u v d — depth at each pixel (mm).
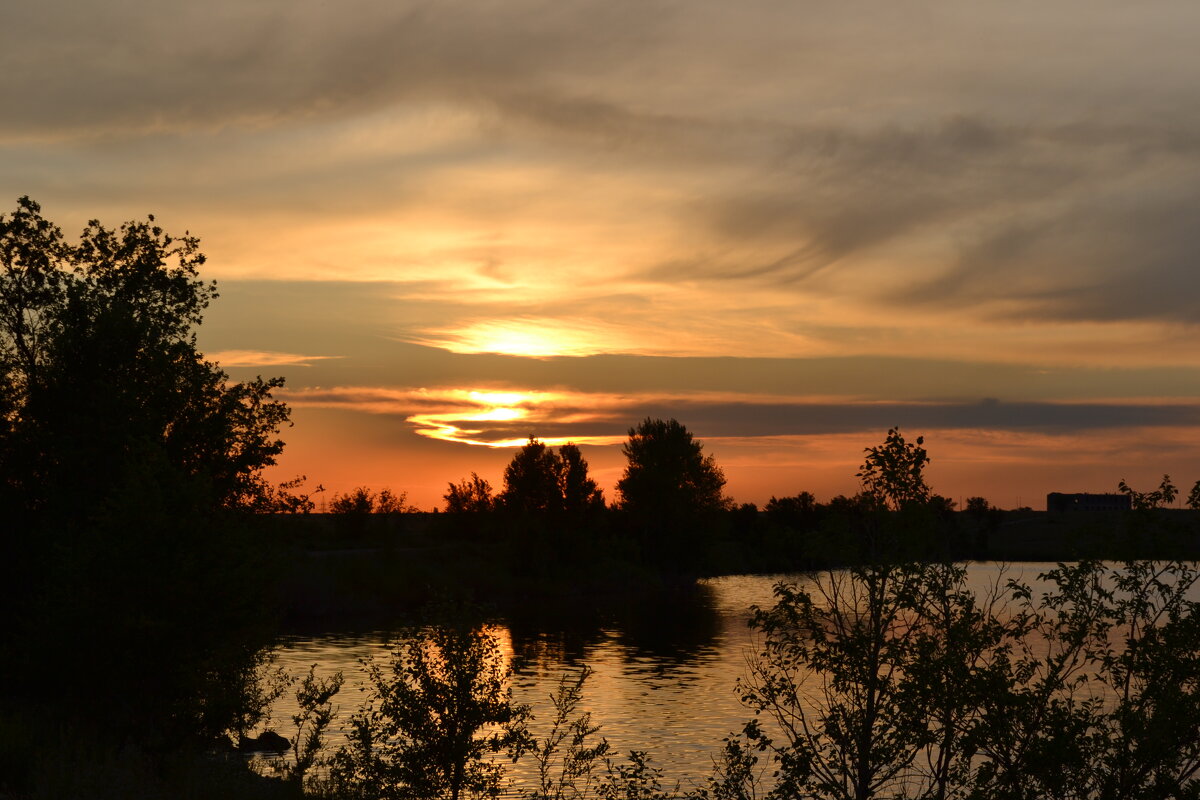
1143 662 12336
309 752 23750
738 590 103125
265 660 28188
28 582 30141
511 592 93000
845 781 13953
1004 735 12555
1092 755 12023
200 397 32875
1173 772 11812
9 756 19391
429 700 18906
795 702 14914
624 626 71750
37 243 36375
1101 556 12805
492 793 19359
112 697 23219
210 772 22141
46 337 33969
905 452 14609
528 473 106375
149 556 23359
